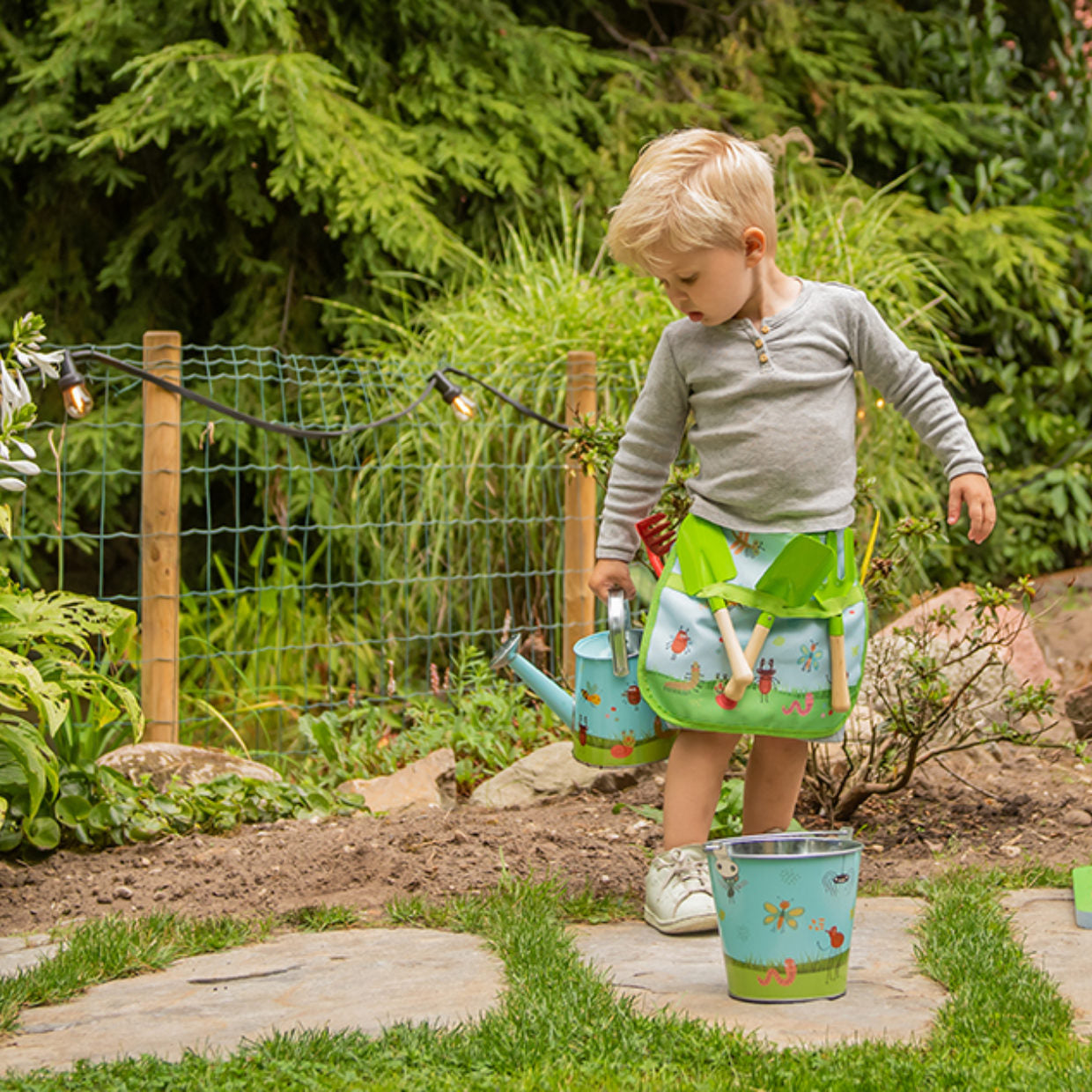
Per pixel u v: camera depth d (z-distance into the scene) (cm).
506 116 706
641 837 331
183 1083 176
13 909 284
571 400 491
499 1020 197
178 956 247
